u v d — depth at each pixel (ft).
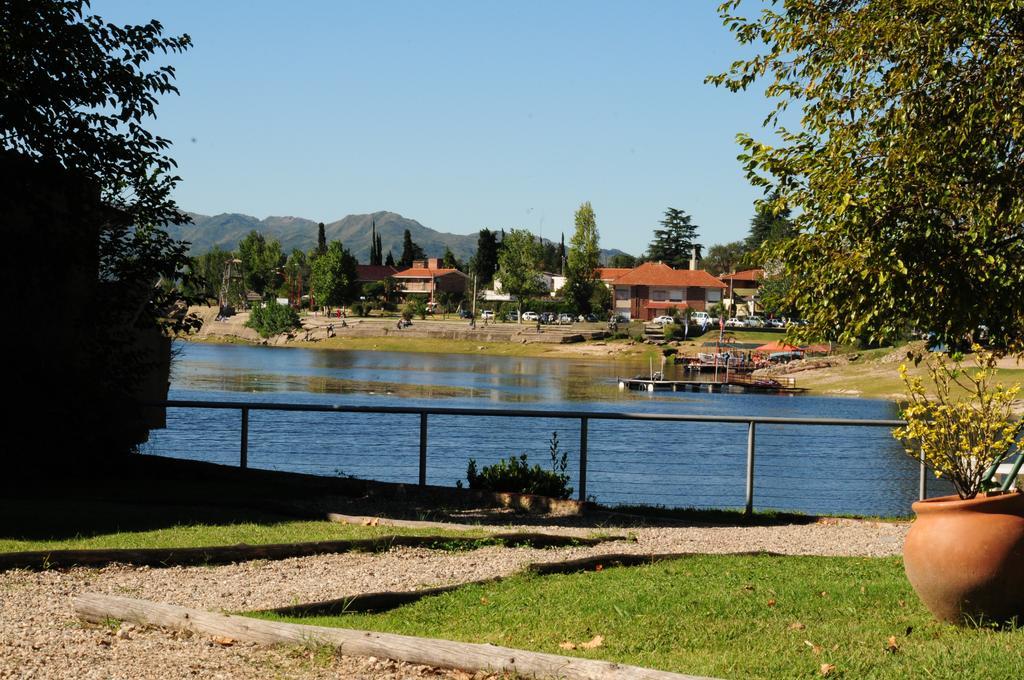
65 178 48.06
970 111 32.19
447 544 32.48
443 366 324.80
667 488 68.03
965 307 32.14
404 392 215.92
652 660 19.10
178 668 18.39
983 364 31.48
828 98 36.58
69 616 22.21
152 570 27.40
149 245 52.29
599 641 20.45
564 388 247.70
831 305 35.12
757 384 271.28
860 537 36.99
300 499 43.11
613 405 202.90
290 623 20.40
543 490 47.11
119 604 21.72
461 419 131.34
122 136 50.24
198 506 39.22
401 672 18.04
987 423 25.07
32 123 46.85
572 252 502.38
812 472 74.33
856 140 35.35
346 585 26.48
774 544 35.01
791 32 37.04
